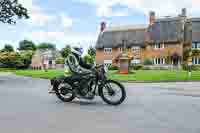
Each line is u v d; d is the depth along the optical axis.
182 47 55.12
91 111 7.54
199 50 53.53
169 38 56.06
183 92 12.22
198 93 11.84
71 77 9.10
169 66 51.72
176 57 54.91
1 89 13.45
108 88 8.65
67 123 6.13
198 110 7.69
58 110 7.69
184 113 7.26
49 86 15.12
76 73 9.10
